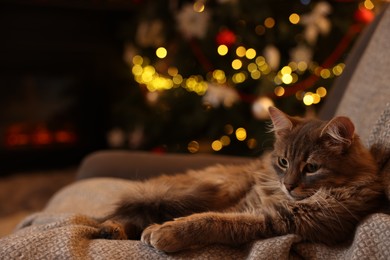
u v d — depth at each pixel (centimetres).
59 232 96
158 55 322
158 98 313
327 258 90
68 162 406
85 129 409
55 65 384
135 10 396
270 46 278
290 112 282
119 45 401
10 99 379
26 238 93
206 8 291
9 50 363
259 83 278
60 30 377
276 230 102
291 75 283
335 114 156
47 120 398
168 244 93
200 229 97
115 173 178
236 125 298
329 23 283
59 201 160
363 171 107
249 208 119
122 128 394
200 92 302
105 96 406
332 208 101
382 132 112
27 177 375
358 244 85
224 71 293
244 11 280
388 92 125
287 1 285
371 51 146
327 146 109
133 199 122
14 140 385
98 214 137
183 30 300
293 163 113
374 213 98
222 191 131
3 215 306
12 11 357
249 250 94
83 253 91
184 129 320
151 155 184
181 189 124
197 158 180
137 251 93
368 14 258
